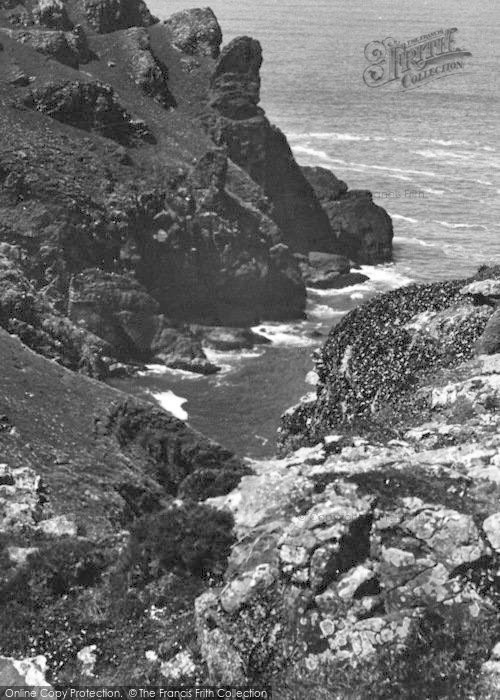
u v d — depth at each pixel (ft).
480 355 134.92
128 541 80.79
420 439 98.99
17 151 389.39
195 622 70.54
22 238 366.43
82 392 232.32
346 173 624.59
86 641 71.82
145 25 542.16
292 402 317.63
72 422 211.82
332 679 62.64
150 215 395.96
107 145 419.33
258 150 465.88
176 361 348.59
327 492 72.54
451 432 99.25
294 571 67.62
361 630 63.77
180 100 492.95
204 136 471.21
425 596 64.28
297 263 424.87
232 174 444.55
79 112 428.97
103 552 81.10
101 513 153.48
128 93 478.18
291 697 62.80
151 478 164.96
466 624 62.49
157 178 416.67
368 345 148.87
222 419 301.22
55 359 284.41
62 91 425.28
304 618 65.57
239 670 65.62
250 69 485.15
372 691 61.05
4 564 79.82
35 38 465.88
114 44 504.43
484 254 481.05
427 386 127.13
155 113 472.03
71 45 479.00
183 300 399.24
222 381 335.06
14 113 413.59
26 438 193.98
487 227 523.70
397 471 74.54
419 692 60.13
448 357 138.92
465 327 142.20
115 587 76.48
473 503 70.03
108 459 179.63
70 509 149.18
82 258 371.56
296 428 160.15
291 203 469.57
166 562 77.20
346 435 102.99
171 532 78.33
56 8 496.23
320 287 436.35
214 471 105.40
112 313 358.64
